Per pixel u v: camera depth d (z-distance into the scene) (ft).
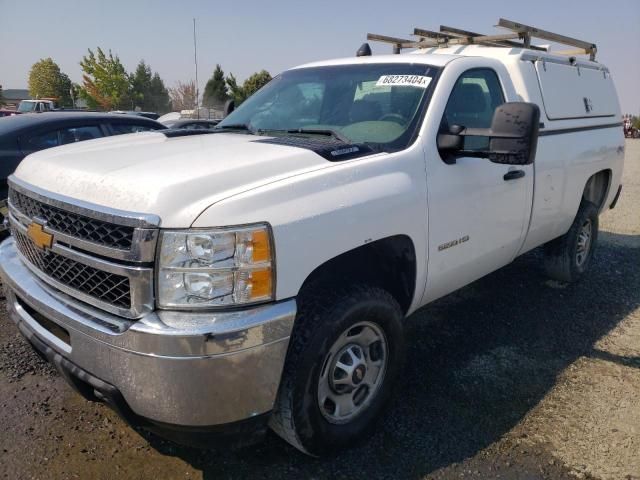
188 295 6.94
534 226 13.67
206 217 6.96
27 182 9.15
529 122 8.91
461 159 10.77
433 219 10.02
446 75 11.00
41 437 9.49
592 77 17.47
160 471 8.79
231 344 6.90
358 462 9.10
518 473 8.92
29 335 8.73
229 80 153.48
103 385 7.38
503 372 12.09
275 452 9.32
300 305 8.21
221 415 7.23
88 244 7.45
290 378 7.93
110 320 7.24
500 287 17.35
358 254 9.02
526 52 14.11
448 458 9.23
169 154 8.73
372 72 11.89
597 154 16.42
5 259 9.80
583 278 18.51
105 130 23.12
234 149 8.96
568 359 12.78
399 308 9.66
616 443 9.71
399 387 11.32
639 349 13.41
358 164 8.87
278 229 7.32
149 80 192.44
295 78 13.32
